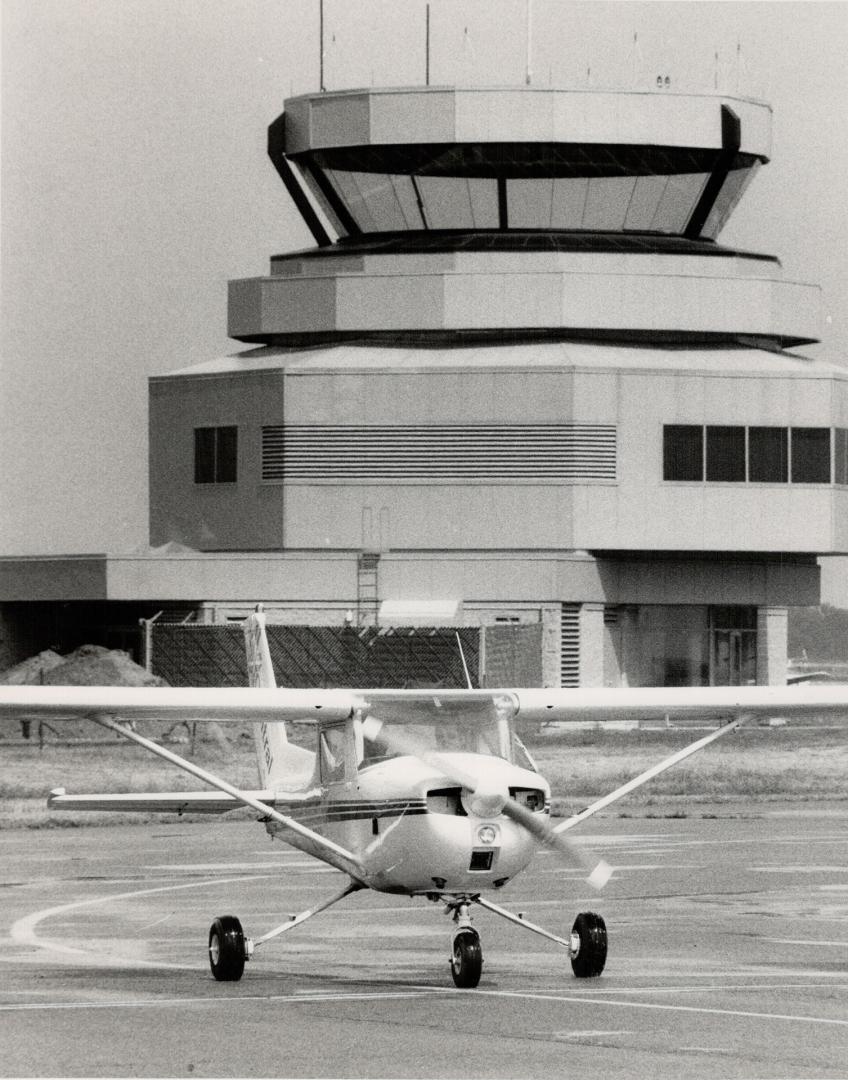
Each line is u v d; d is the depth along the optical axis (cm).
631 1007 1761
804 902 2689
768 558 8556
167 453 8562
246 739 6744
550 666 7906
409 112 8369
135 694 2020
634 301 8250
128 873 3167
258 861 3391
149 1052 1528
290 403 8138
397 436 8081
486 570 7956
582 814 2081
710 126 8456
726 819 4275
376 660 7588
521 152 8406
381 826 1980
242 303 8562
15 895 2831
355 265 8469
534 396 8000
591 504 7988
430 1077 1425
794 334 8481
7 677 7688
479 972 1886
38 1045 1563
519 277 8219
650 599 8294
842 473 8288
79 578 7950
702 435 8106
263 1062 1484
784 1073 1437
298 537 8131
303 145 8581
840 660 13588
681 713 2255
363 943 2292
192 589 7944
